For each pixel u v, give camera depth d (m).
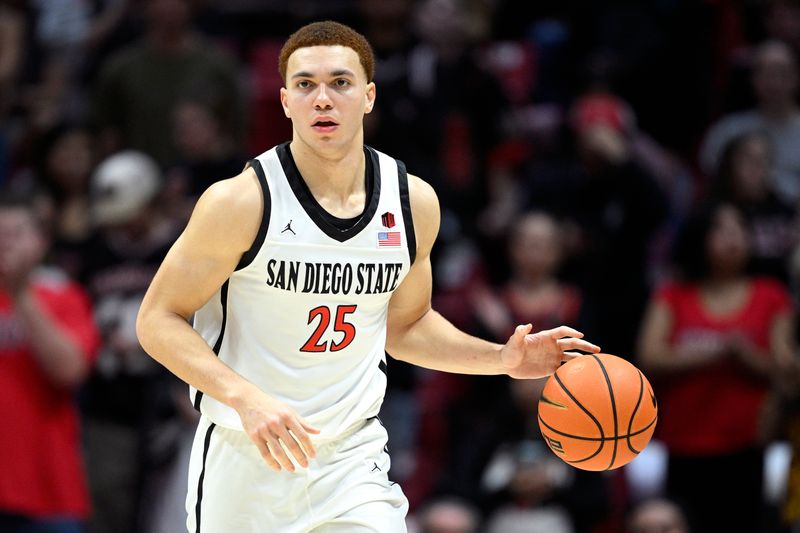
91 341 17.66
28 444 16.66
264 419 9.04
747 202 21.67
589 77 27.03
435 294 21.80
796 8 28.00
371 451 10.43
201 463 10.40
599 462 10.31
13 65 26.91
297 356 10.06
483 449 19.03
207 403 10.21
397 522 10.27
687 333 19.22
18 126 26.11
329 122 9.76
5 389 16.58
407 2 25.34
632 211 22.47
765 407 18.81
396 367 20.34
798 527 18.27
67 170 22.12
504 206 23.41
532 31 28.41
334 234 9.93
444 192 23.16
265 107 26.16
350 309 10.09
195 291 9.80
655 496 19.00
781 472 19.52
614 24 27.80
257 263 9.84
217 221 9.66
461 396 20.31
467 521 17.98
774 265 21.34
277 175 9.90
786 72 24.34
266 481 10.19
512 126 24.83
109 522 18.34
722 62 27.41
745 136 21.77
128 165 19.45
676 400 19.08
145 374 18.59
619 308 21.83
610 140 22.89
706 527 18.94
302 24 27.34
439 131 23.75
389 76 23.97
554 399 10.34
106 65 24.30
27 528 16.66
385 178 10.25
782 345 19.00
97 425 18.53
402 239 10.24
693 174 26.67
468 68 24.50
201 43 24.45
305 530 10.20
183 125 22.06
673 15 27.78
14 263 16.62
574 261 21.91
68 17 27.64
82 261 19.64
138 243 19.38
